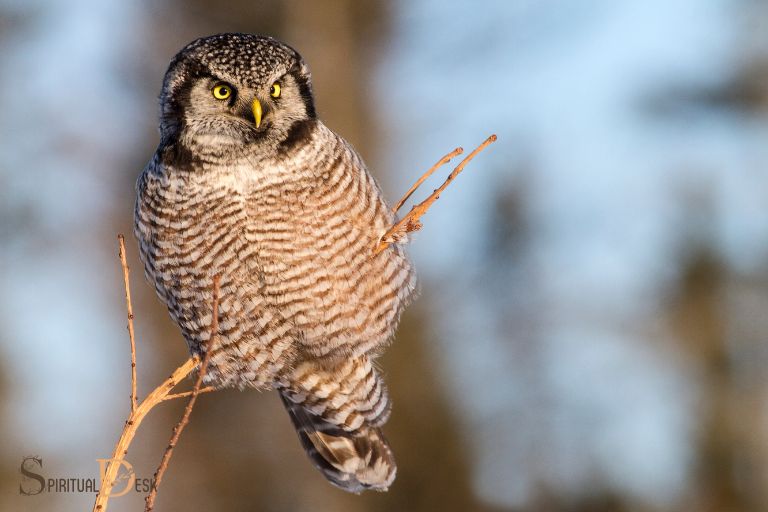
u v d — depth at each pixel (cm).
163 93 848
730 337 1616
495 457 1650
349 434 935
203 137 812
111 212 2070
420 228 812
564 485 1617
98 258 2077
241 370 884
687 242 1631
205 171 809
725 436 1591
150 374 1788
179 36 1986
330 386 893
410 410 1594
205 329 860
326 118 1859
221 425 1736
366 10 1908
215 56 819
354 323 851
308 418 942
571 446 1664
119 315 2017
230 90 816
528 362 1736
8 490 1764
